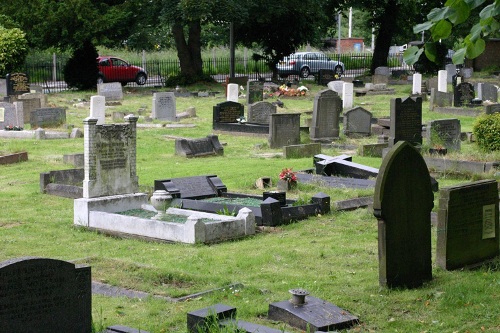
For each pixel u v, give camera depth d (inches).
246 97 1619.1
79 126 1278.3
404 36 2410.2
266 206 607.8
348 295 418.3
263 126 1173.1
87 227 620.1
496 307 396.8
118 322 380.8
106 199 632.4
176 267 489.7
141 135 1195.3
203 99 1774.1
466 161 815.1
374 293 420.8
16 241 580.7
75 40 1886.1
